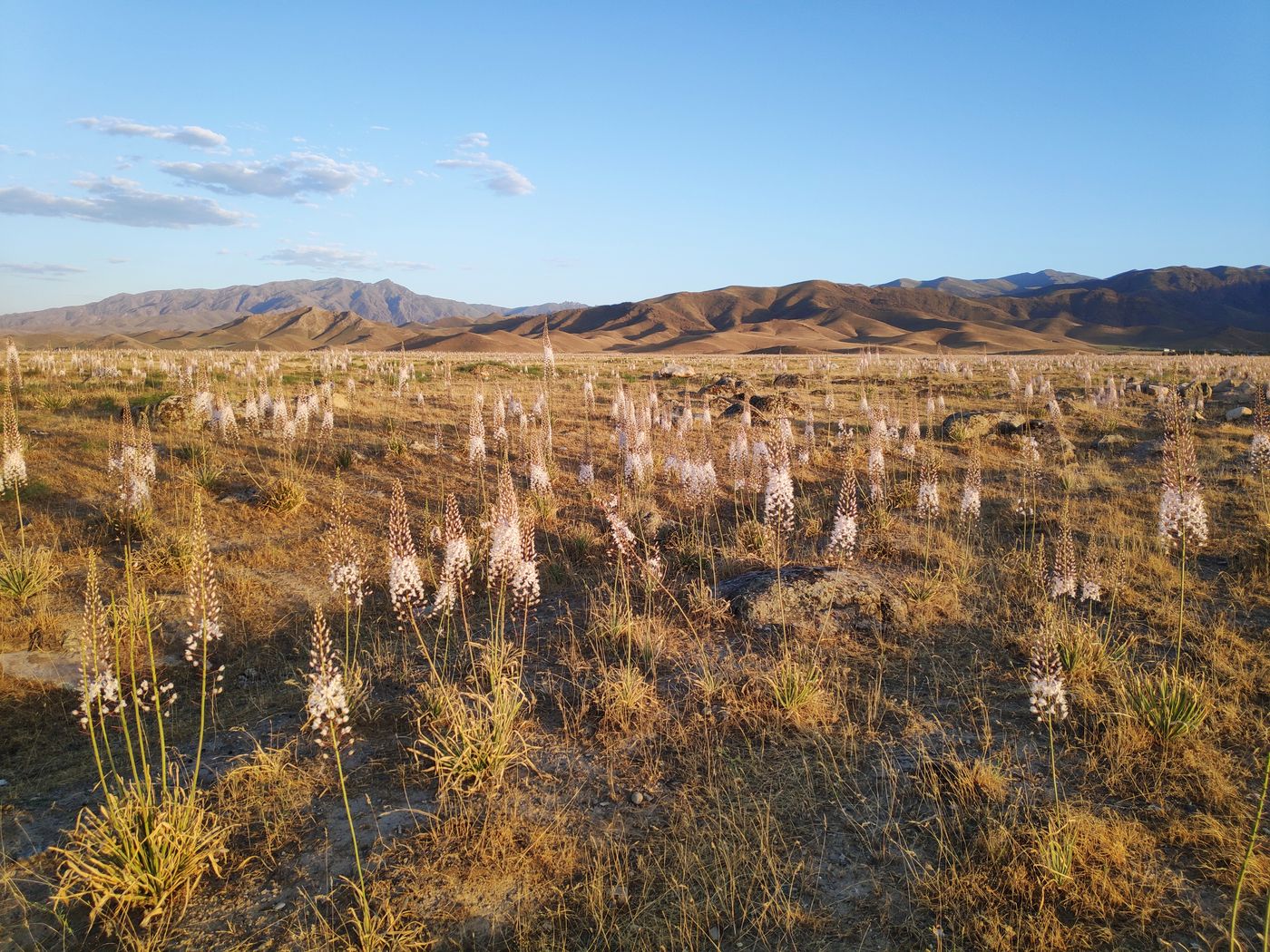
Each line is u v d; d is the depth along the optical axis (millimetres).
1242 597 8945
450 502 7473
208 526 12234
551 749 6250
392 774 5961
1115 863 4621
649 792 5664
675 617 8977
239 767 5996
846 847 4969
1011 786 5461
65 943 4418
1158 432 20516
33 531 11320
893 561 10742
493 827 5176
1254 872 4496
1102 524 12219
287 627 9398
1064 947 4043
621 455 16750
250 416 18531
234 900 4688
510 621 9266
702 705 6879
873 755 6027
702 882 4648
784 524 8312
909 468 17266
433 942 4258
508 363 53375
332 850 5090
